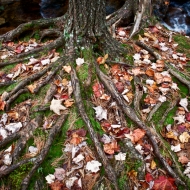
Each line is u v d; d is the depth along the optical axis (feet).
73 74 4.77
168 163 4.00
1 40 6.36
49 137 4.11
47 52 5.54
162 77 5.10
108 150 3.98
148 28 6.75
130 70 5.15
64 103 4.51
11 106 4.68
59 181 3.77
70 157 3.98
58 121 4.31
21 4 9.39
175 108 4.75
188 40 6.68
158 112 4.62
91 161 3.88
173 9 9.91
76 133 4.18
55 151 4.07
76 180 3.75
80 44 5.08
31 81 4.94
